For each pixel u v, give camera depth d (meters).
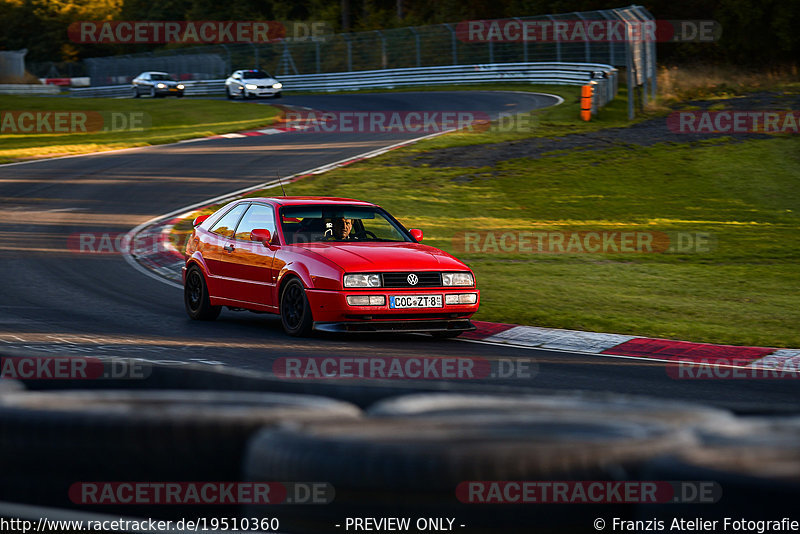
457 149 113.19
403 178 96.44
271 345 36.03
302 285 38.00
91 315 42.66
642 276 57.62
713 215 82.44
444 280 38.44
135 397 10.91
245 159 111.88
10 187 95.56
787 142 112.50
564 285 53.91
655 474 8.09
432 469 8.30
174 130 148.62
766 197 89.81
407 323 37.66
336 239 41.28
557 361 33.91
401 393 12.02
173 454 10.03
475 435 8.77
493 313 45.12
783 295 51.91
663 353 36.25
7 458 10.39
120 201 87.62
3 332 36.72
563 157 107.06
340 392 12.26
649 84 165.50
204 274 43.38
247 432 10.05
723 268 60.91
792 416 11.05
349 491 8.48
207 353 33.53
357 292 37.00
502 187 92.88
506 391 12.18
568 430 9.01
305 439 8.89
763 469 7.50
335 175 98.44
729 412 11.30
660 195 90.31
